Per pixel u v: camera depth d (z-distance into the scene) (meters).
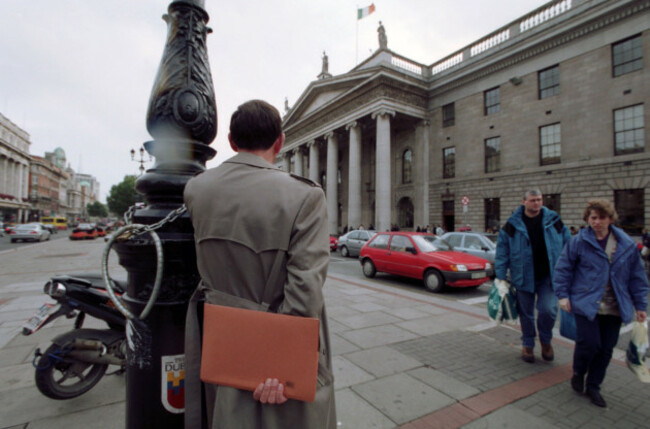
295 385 1.06
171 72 1.77
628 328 5.40
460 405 2.92
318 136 32.34
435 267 8.54
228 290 1.18
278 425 1.09
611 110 16.56
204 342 1.16
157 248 1.41
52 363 2.71
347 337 4.68
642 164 15.44
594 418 2.77
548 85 19.25
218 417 1.12
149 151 1.82
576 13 17.56
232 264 1.17
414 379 3.40
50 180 96.50
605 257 3.00
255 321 1.10
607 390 3.29
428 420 2.68
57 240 31.52
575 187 17.66
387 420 2.67
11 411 2.71
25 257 15.25
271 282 1.14
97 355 2.88
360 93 26.55
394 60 25.91
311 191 1.21
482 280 8.32
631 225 15.84
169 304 1.55
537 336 4.79
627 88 16.06
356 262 15.56
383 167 24.14
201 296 1.38
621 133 16.28
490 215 21.81
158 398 1.55
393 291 8.34
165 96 1.74
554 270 3.49
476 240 10.70
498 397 3.07
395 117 25.95
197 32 1.85
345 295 7.52
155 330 1.56
